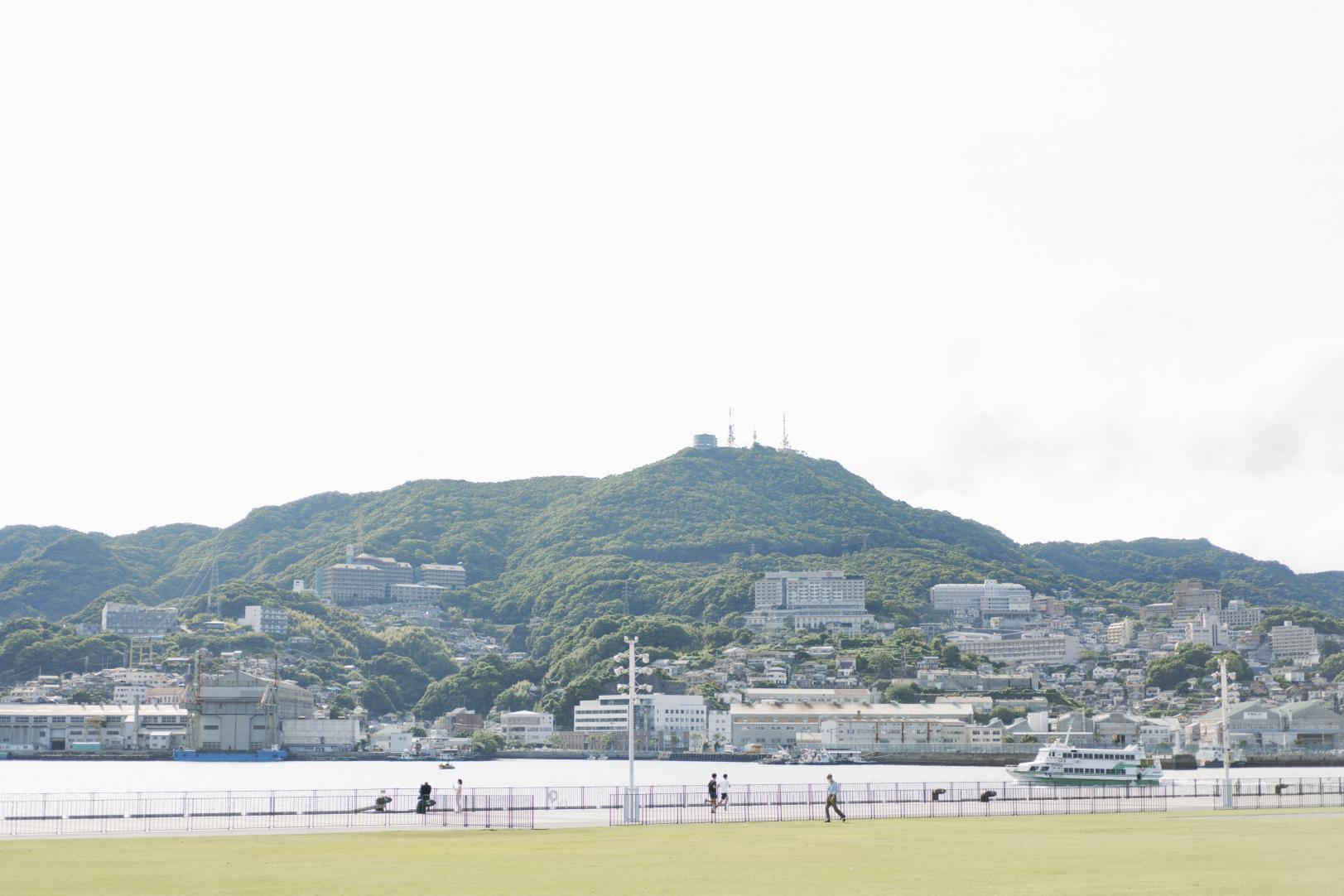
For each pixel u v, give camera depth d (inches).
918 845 3491.6
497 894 2524.6
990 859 3117.6
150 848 3496.6
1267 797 6067.9
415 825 4421.8
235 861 3117.6
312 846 3521.2
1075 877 2748.5
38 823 4847.4
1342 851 3235.7
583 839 3759.8
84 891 2586.1
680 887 2630.4
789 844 3550.7
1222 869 2874.0
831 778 4581.7
